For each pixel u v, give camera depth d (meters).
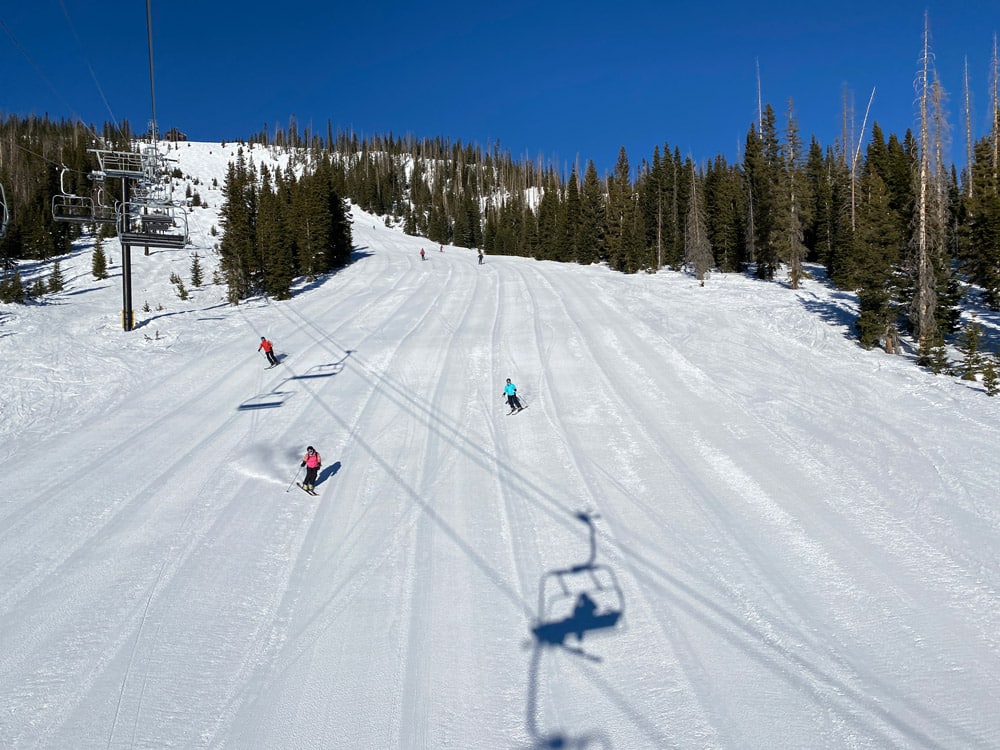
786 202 43.28
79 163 77.50
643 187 76.19
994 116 48.16
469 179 163.62
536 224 93.38
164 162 31.59
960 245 38.53
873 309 27.30
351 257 65.44
